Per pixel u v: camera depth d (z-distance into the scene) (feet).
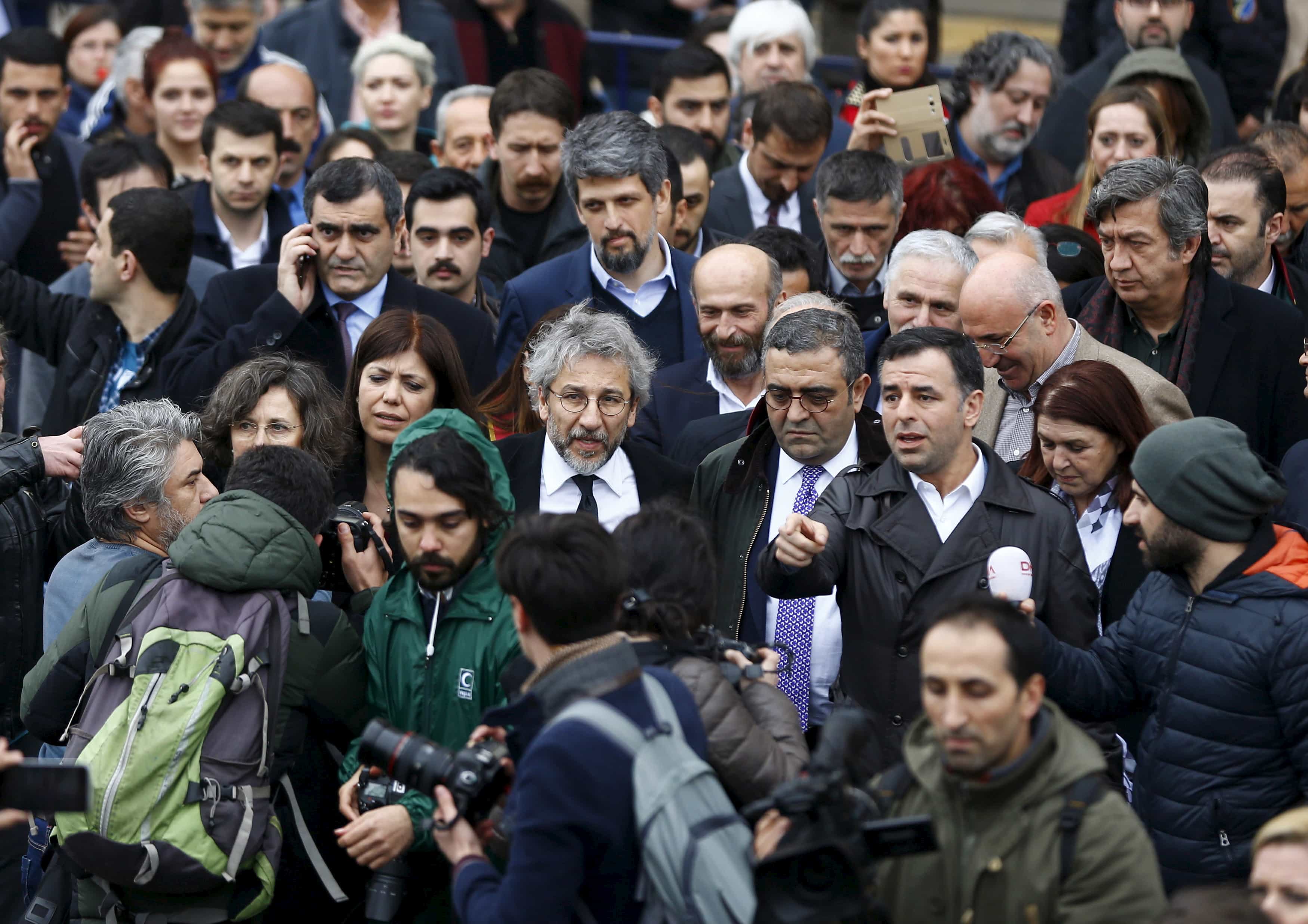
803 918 35.73
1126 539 56.49
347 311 73.10
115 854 45.85
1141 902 37.22
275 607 49.88
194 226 78.18
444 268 81.05
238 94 102.17
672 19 144.05
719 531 59.21
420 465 49.29
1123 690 49.42
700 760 39.22
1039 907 37.68
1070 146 103.60
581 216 74.95
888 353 53.72
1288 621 46.09
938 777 39.81
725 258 67.15
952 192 80.94
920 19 104.99
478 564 51.08
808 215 91.50
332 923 53.57
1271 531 48.24
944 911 39.22
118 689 48.52
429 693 50.52
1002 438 63.57
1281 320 67.10
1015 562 47.96
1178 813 47.11
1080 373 56.70
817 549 48.88
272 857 48.65
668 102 101.60
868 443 59.31
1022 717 38.34
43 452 57.31
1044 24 180.86
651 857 37.52
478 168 98.84
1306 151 81.71
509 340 76.48
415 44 106.93
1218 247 73.41
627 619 44.09
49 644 55.36
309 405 61.62
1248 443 54.80
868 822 36.76
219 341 74.18
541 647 41.09
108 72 121.08
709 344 67.62
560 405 58.54
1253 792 46.50
